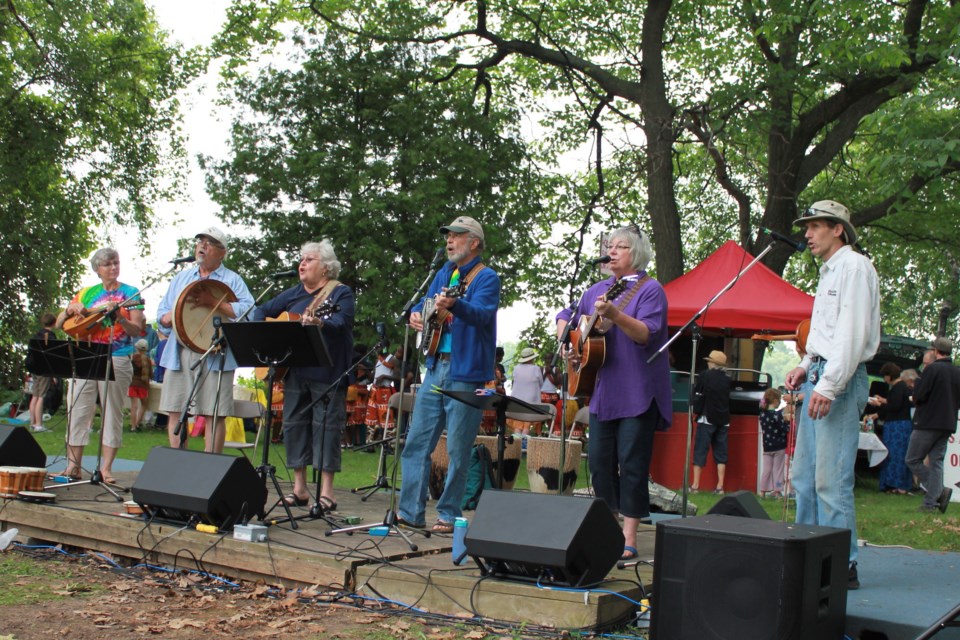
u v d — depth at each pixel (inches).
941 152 453.7
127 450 461.4
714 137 653.3
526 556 170.2
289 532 219.6
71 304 283.7
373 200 740.0
